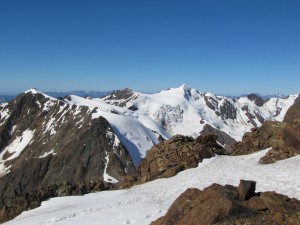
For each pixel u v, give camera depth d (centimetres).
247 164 4103
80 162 17475
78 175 16625
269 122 5300
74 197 4662
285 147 4172
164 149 5491
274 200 1753
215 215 1595
